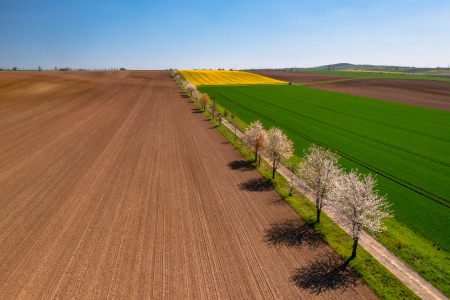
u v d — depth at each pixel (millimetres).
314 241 15617
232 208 19109
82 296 11430
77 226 16438
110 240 15188
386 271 13188
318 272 13148
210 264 13516
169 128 42156
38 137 35094
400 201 20469
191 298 11422
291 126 45719
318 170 17766
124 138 35906
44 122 42781
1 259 13570
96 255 13953
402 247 15062
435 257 14312
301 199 20766
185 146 33344
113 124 43438
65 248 14445
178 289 11898
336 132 41875
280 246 15078
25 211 17938
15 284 12023
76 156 28641
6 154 28719
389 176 25234
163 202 19609
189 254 14211
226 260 13836
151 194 20766
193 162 27984
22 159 27375
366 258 14164
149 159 28438
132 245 14805
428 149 33500
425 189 22500
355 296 11734
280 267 13445
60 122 43188
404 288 12133
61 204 18922
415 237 16062
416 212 18891
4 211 17906
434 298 11586
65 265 13211
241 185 22891
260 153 26859
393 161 29266
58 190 20969
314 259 14109
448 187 22844
